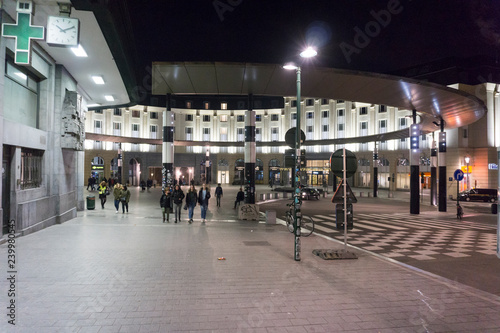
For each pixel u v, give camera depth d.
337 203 9.25
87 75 14.73
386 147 52.84
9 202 10.45
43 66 12.30
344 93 16.95
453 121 24.14
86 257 8.35
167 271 7.30
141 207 22.17
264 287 6.37
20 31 7.41
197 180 64.31
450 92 16.31
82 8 8.18
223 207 23.34
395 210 24.69
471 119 23.19
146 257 8.54
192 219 15.93
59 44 7.59
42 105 12.78
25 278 6.58
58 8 8.27
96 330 4.41
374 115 54.00
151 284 6.39
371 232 14.65
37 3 8.00
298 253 8.53
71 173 15.59
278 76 14.55
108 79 15.27
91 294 5.77
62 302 5.38
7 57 10.27
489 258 9.93
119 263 7.87
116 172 56.75
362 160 56.25
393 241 12.54
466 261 9.55
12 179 10.41
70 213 15.30
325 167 60.03
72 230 12.29
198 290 6.12
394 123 51.25
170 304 5.40
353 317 5.07
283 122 64.25
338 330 4.61
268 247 10.20
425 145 48.50
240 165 65.50
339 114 58.47
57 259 8.09
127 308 5.19
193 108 63.84
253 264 8.08
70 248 9.34
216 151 65.12
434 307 5.54
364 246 11.57
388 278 7.15
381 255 10.20
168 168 18.88
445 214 22.69
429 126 27.34
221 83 15.94
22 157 11.30
